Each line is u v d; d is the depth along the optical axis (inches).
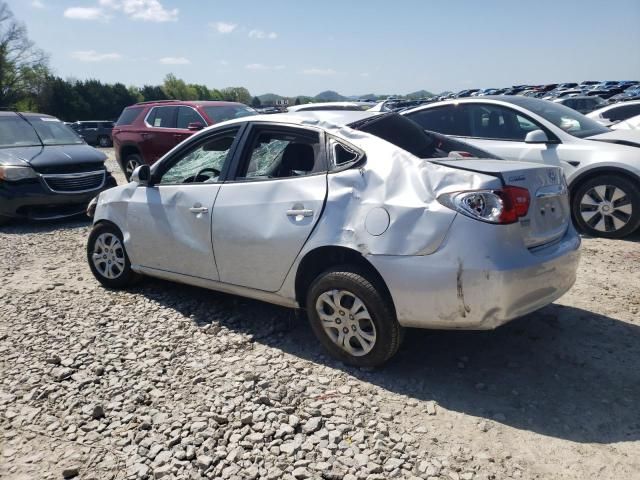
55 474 105.0
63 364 147.0
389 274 125.3
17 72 2399.1
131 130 453.1
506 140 269.1
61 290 209.0
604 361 139.7
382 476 100.2
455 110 284.8
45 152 351.9
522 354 145.4
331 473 101.0
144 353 152.3
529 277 120.8
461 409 121.4
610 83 1756.9
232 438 112.4
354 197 133.0
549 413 118.8
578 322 162.7
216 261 162.2
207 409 123.5
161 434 115.3
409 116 296.2
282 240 143.4
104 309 186.5
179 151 181.8
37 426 120.5
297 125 152.3
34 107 2329.0
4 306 192.5
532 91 1659.7
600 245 242.4
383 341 131.6
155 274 187.3
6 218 337.1
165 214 175.6
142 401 128.0
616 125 367.9
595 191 252.5
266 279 151.1
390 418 118.0
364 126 148.3
